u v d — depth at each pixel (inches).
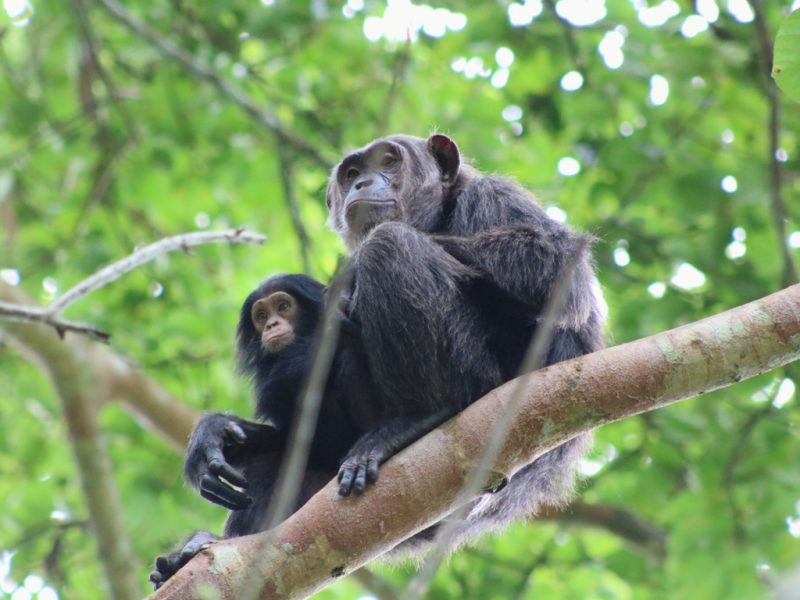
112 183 699.4
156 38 622.2
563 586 647.8
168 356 668.1
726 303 589.3
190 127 695.1
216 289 703.1
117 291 684.1
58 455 684.7
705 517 541.6
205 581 250.4
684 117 636.1
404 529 263.4
